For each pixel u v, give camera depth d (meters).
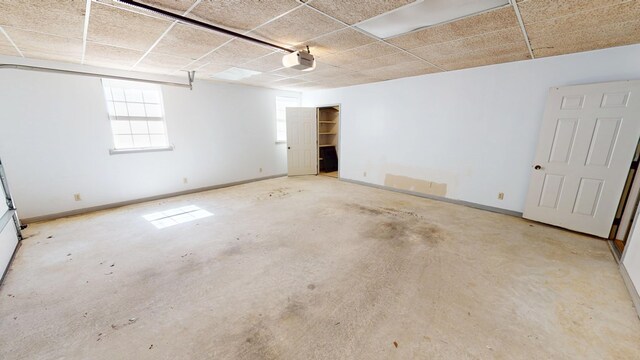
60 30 2.45
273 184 6.03
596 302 1.93
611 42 2.76
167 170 4.84
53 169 3.70
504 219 3.70
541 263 2.48
